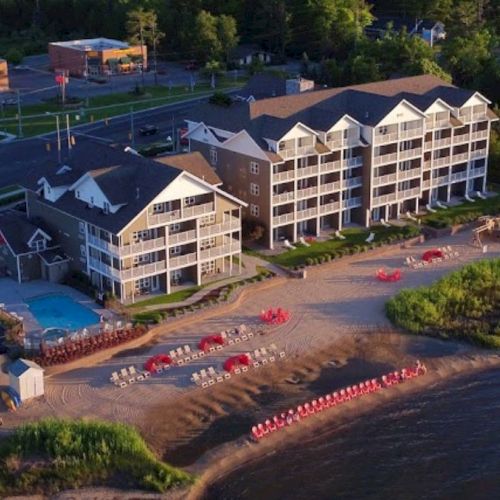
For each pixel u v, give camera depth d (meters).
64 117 138.88
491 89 137.62
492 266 87.50
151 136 129.00
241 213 92.94
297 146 91.50
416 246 95.56
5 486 55.38
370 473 58.59
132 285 79.94
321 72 155.62
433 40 183.88
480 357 73.38
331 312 79.94
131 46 174.38
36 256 83.12
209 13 183.50
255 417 63.78
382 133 97.06
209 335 74.62
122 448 58.03
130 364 69.88
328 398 65.50
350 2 182.62
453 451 60.94
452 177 106.94
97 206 79.75
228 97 106.69
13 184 106.88
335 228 97.62
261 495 56.19
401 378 69.38
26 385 64.06
